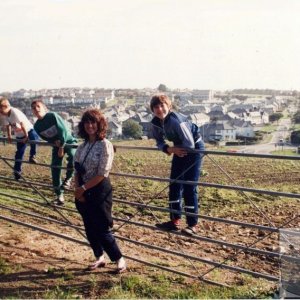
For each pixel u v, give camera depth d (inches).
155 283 163.6
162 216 294.7
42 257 193.2
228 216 307.6
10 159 214.7
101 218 162.4
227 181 524.1
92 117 155.3
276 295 148.5
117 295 152.1
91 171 159.0
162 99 157.5
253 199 362.9
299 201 361.7
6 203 299.0
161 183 438.3
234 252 217.6
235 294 151.6
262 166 648.4
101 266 178.7
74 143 207.8
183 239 235.1
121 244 220.2
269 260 206.7
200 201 352.5
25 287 162.1
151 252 209.5
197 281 167.6
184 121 158.1
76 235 229.5
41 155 654.5
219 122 1670.8
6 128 229.9
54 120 196.9
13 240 215.0
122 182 438.3
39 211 282.0
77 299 149.8
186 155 161.5
